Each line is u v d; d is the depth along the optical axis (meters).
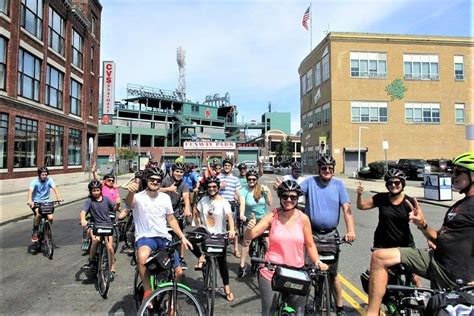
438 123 43.31
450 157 43.28
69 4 27.72
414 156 42.88
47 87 25.06
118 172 49.47
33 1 22.88
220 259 5.21
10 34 20.00
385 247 4.45
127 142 77.94
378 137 42.56
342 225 11.18
